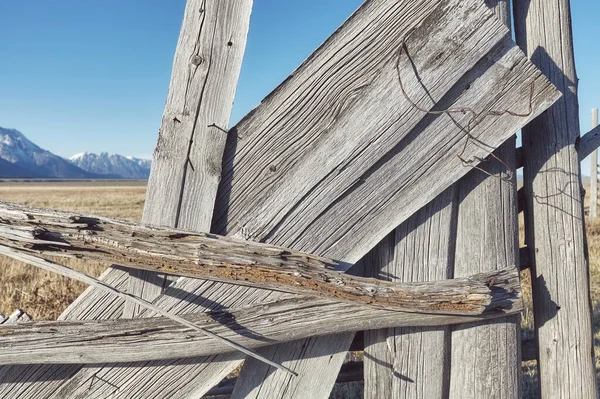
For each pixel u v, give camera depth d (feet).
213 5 6.34
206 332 6.08
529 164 7.29
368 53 6.39
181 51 6.36
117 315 6.42
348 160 6.47
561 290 6.97
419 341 6.80
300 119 6.46
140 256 5.90
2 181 543.39
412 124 6.45
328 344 6.75
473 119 6.54
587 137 7.57
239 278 6.04
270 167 6.49
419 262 6.82
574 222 6.96
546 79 6.42
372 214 6.60
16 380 6.41
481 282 6.34
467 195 6.89
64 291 21.20
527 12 7.33
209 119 6.35
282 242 6.49
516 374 6.72
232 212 6.50
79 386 6.48
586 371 6.89
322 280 6.12
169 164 6.39
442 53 6.36
